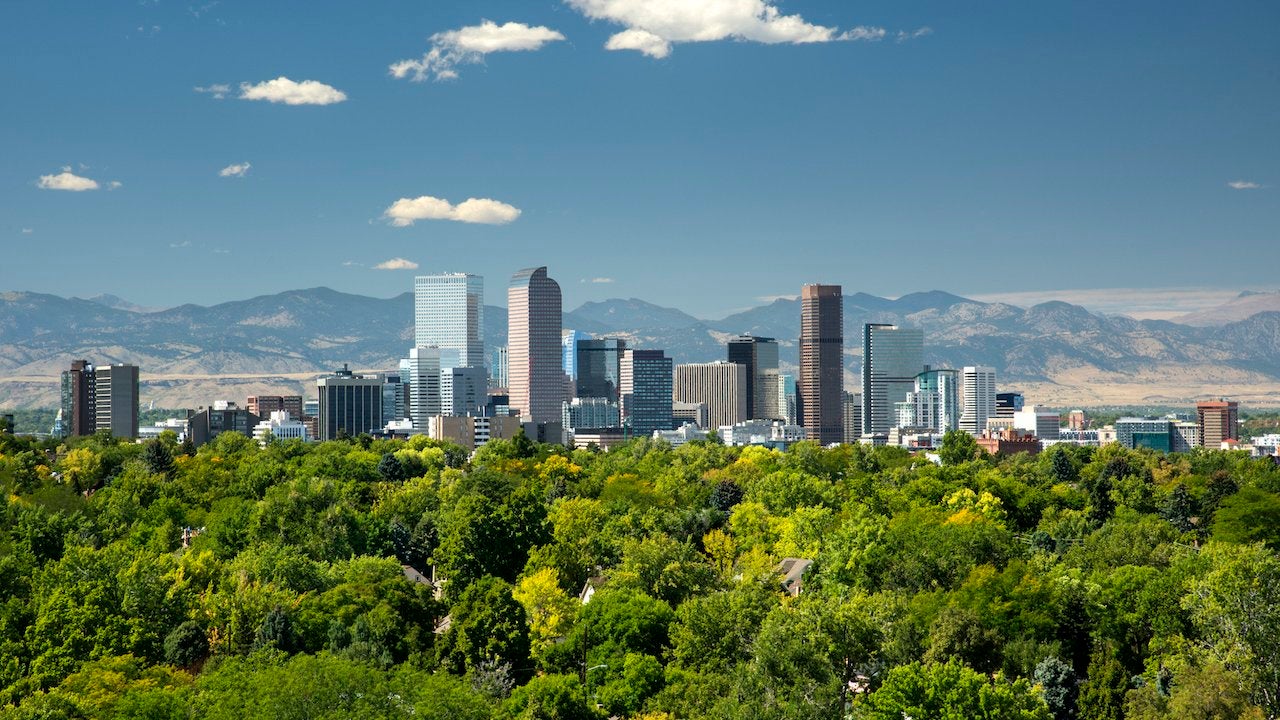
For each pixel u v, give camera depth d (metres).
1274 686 159.75
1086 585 192.62
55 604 187.00
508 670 180.00
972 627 180.25
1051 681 170.50
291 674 147.62
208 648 187.50
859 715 151.00
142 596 194.38
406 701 149.38
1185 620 183.25
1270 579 167.00
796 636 162.62
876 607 181.12
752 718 146.25
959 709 138.00
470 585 194.00
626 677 167.75
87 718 153.25
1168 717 154.00
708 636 175.88
